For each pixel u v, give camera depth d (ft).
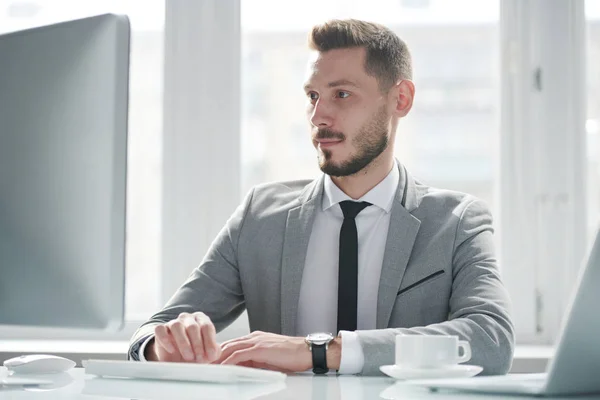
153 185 8.35
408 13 8.38
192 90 8.33
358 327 5.83
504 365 4.85
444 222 5.89
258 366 4.50
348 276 5.80
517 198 8.14
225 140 8.30
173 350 4.38
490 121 8.31
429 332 4.69
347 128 5.98
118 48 3.29
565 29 8.18
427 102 8.33
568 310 2.89
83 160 3.32
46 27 3.41
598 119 8.18
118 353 7.16
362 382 3.83
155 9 8.46
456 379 3.46
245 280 6.12
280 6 8.41
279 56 8.41
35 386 3.53
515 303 8.09
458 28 8.34
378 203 6.02
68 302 3.37
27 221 3.42
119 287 3.32
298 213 6.10
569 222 8.09
